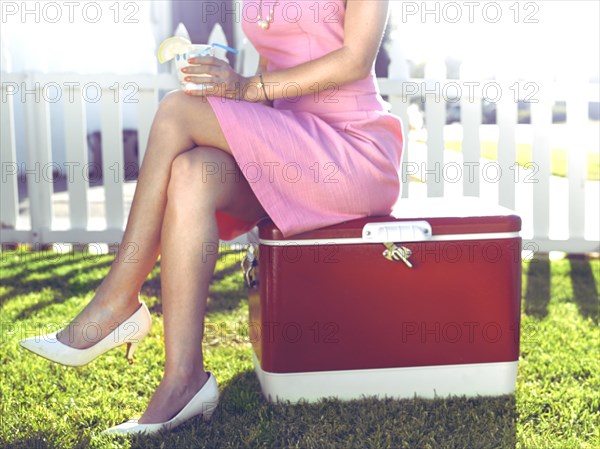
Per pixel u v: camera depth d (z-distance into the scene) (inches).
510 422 83.4
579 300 141.7
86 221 186.1
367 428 81.4
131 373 100.4
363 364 88.5
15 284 153.1
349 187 87.4
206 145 85.4
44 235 186.7
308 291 86.9
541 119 181.2
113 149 183.6
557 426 82.4
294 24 91.4
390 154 93.4
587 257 187.3
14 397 91.5
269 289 86.8
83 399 90.7
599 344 112.3
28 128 183.3
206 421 83.4
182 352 82.0
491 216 89.0
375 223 87.0
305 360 87.8
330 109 91.7
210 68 85.1
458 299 88.9
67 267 168.9
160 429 79.5
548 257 184.5
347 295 87.4
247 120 84.3
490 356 89.9
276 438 79.3
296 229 85.5
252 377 98.6
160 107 85.4
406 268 87.8
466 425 82.5
